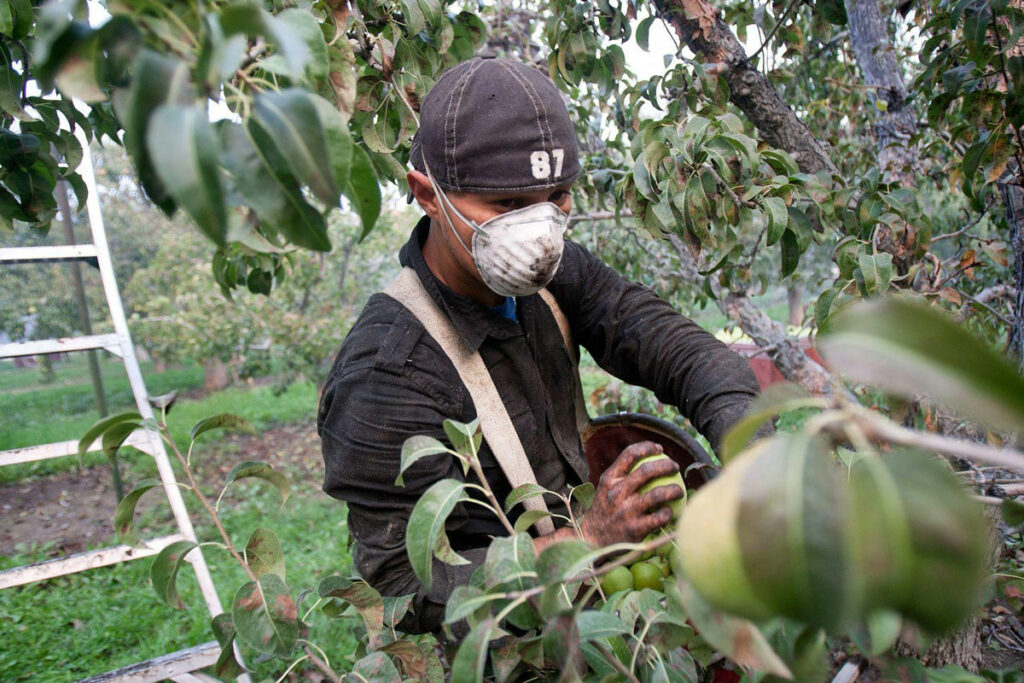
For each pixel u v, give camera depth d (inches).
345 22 56.5
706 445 158.2
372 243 356.2
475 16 83.4
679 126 71.4
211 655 85.4
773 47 109.7
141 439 100.8
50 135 75.6
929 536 16.7
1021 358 74.7
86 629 156.0
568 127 55.4
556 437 68.7
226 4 28.3
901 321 17.2
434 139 53.9
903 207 69.6
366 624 47.9
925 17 90.6
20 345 98.5
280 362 362.6
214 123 27.2
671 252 146.7
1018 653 78.9
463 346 60.7
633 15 92.8
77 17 37.8
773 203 64.7
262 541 45.9
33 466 296.0
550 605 31.2
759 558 17.0
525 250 53.6
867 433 18.4
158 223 593.0
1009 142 65.5
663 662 37.6
